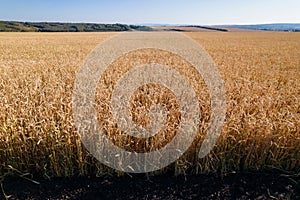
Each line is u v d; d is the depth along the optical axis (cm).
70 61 1062
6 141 342
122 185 348
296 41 2989
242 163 388
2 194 326
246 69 934
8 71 822
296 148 374
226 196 334
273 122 386
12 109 406
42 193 329
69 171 359
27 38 3131
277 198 332
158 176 366
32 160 364
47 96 497
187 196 332
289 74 884
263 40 3156
